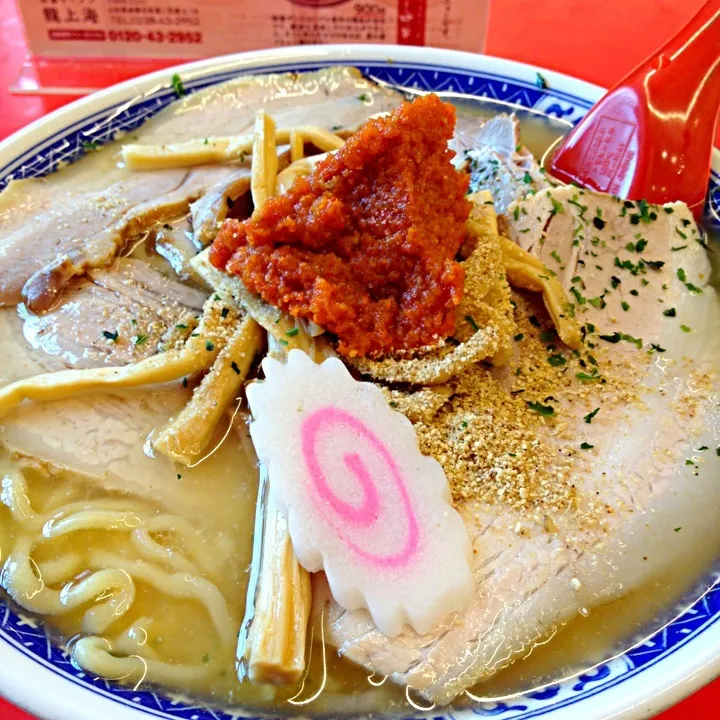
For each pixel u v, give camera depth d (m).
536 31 0.29
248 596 0.15
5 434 0.17
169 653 0.15
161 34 0.26
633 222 0.20
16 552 0.15
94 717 0.13
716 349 0.18
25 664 0.13
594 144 0.22
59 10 0.25
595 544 0.15
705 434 0.16
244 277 0.17
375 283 0.17
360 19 0.26
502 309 0.17
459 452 0.16
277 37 0.26
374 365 0.16
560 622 0.15
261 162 0.20
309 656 0.14
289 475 0.15
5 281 0.19
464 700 0.14
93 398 0.17
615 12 0.30
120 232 0.20
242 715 0.14
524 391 0.17
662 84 0.21
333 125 0.23
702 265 0.19
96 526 0.16
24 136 0.22
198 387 0.17
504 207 0.20
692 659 0.13
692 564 0.15
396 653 0.14
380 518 0.14
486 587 0.14
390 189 0.17
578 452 0.16
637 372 0.17
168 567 0.16
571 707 0.13
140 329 0.18
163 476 0.16
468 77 0.25
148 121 0.23
